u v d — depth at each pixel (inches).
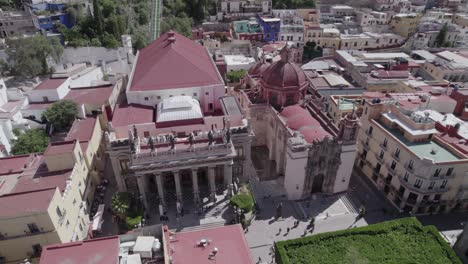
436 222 2623.0
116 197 2456.9
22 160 2657.5
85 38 5270.7
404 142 2664.9
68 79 3946.9
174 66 3134.8
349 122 2536.9
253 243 2394.2
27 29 5354.3
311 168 2657.5
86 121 3105.3
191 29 6387.8
